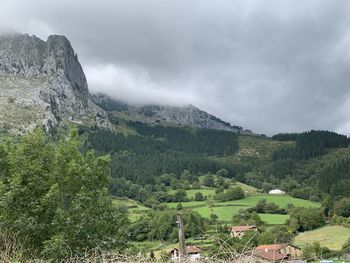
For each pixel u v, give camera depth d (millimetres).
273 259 5109
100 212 19031
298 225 60312
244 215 86938
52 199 17484
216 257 5328
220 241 5539
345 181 114812
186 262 5629
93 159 21078
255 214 80375
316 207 105875
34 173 18969
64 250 14820
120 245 16656
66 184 19531
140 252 6430
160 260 6000
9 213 17172
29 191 18109
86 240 17203
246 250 5336
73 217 17656
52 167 20109
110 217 19078
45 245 15133
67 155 20422
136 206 112375
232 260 5238
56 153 20078
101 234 18109
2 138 21812
